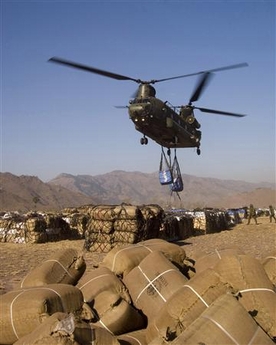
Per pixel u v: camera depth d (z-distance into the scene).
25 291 5.30
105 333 4.36
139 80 20.30
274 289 5.05
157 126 20.70
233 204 162.00
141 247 7.47
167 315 4.88
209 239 25.06
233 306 4.22
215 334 3.91
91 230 19.25
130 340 5.08
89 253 18.44
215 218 31.47
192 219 28.34
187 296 4.94
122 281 6.53
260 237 25.94
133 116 19.86
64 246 21.67
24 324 4.88
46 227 23.92
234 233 29.55
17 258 16.72
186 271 7.29
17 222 24.03
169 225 23.53
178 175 24.88
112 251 7.34
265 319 4.62
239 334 3.97
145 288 6.11
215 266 5.23
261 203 159.62
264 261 6.51
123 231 18.62
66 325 3.96
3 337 5.00
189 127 24.06
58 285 5.49
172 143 23.47
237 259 5.11
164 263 6.34
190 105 24.52
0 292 9.77
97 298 5.77
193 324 4.11
